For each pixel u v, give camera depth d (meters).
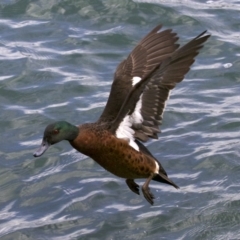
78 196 12.65
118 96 9.62
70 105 14.91
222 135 14.07
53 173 13.20
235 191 12.60
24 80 15.63
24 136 14.12
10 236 11.83
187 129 14.27
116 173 9.46
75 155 13.59
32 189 12.87
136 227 11.95
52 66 16.06
